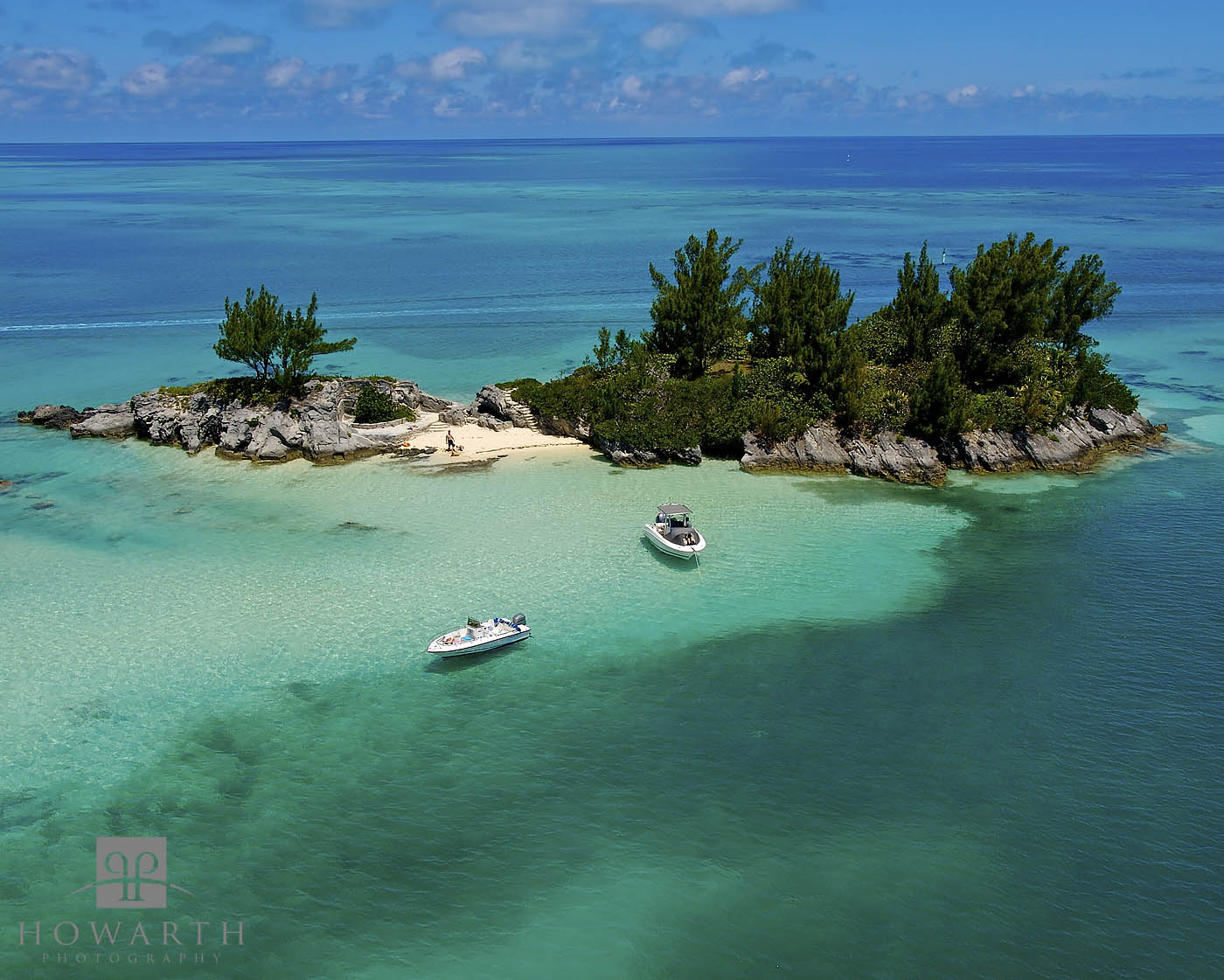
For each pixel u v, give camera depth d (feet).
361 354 348.79
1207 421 271.90
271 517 203.10
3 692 137.08
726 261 265.75
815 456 231.09
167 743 127.03
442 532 194.80
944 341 248.73
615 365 261.24
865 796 118.11
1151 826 112.37
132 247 593.83
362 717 133.69
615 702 137.80
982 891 103.24
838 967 93.81
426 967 93.97
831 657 149.69
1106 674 144.15
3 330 376.68
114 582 172.14
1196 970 93.35
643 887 103.96
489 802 117.08
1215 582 173.06
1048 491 219.20
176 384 305.94
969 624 159.12
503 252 586.04
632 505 209.67
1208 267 506.89
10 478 226.58
